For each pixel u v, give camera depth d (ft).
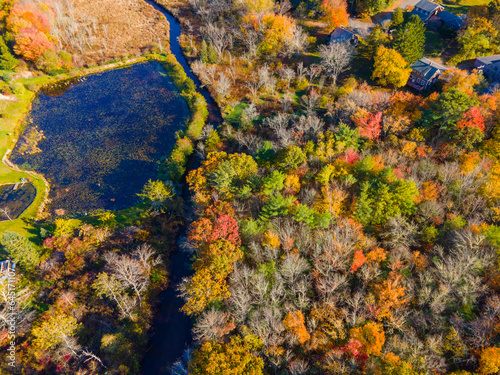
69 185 329.52
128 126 391.65
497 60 366.02
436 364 156.66
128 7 611.88
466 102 277.85
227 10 536.42
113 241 264.52
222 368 165.17
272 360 173.68
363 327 171.94
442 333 169.58
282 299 198.70
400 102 319.68
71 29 511.40
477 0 493.77
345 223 217.97
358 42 444.96
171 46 523.29
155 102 422.82
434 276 192.85
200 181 276.82
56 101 431.84
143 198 312.29
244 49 478.59
